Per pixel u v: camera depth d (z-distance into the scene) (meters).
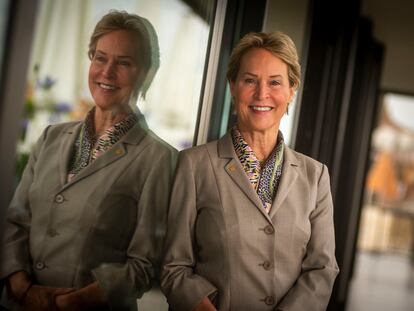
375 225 10.21
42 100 1.60
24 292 1.65
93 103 1.77
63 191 1.73
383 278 7.50
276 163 1.98
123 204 1.91
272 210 1.92
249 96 1.92
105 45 1.77
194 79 2.47
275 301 1.92
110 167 1.85
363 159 6.33
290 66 1.94
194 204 1.93
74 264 1.78
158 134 2.21
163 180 2.04
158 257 2.05
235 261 1.89
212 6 2.49
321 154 3.80
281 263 1.92
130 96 1.91
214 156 1.97
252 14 2.64
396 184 11.43
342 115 3.85
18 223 1.63
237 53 1.96
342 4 3.66
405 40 6.02
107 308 1.90
